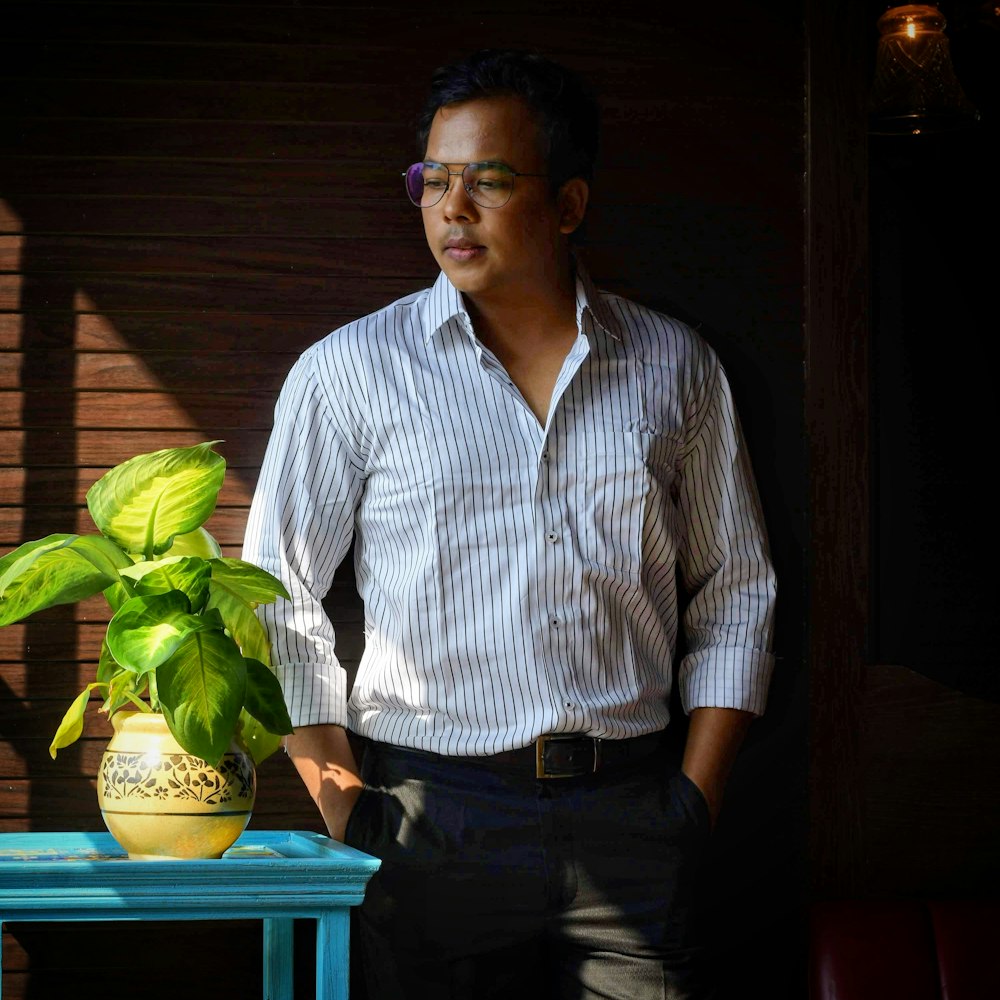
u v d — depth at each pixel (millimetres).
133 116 2287
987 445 2455
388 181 2322
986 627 2422
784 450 2373
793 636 2355
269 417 2299
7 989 2184
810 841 2324
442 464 1968
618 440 2018
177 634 1645
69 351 2266
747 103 2389
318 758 1977
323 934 1680
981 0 2479
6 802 2219
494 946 1919
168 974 2217
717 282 2371
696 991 1967
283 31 2314
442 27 2338
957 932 2127
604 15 2365
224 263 2297
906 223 2473
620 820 1932
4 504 2248
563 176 2016
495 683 1938
